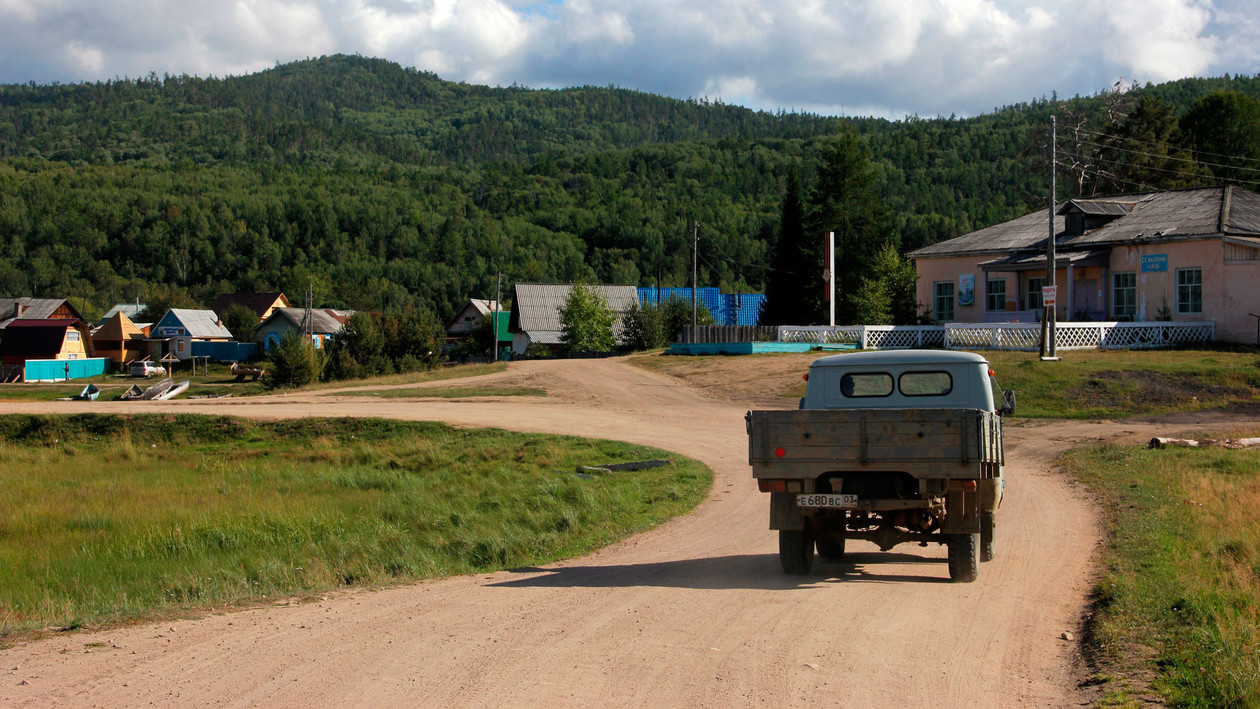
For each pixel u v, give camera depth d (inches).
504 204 7342.5
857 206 2252.7
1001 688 215.2
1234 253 1358.3
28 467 989.2
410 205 6801.2
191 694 212.7
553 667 232.5
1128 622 267.4
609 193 7396.7
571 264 5698.8
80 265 5315.0
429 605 319.9
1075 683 218.8
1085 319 1528.1
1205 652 227.0
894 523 351.3
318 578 390.0
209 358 3176.7
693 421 1142.3
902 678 222.1
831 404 401.7
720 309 3021.7
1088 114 2770.7
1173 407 1014.4
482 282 5457.7
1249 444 768.3
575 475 786.8
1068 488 607.5
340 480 834.8
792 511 353.4
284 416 1272.1
